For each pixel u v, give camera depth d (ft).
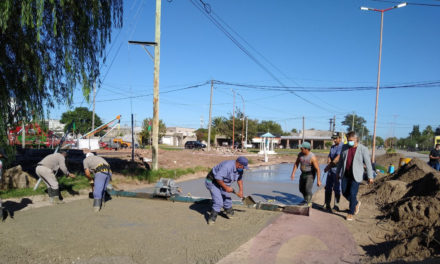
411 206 19.06
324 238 16.40
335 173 22.17
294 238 16.28
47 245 14.74
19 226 17.71
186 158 75.46
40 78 26.91
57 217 19.70
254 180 42.39
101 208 22.22
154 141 42.47
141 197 25.88
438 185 20.59
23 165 43.60
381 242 16.01
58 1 26.91
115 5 32.35
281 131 297.94
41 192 27.14
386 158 88.79
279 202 26.22
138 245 14.87
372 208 23.65
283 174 51.49
